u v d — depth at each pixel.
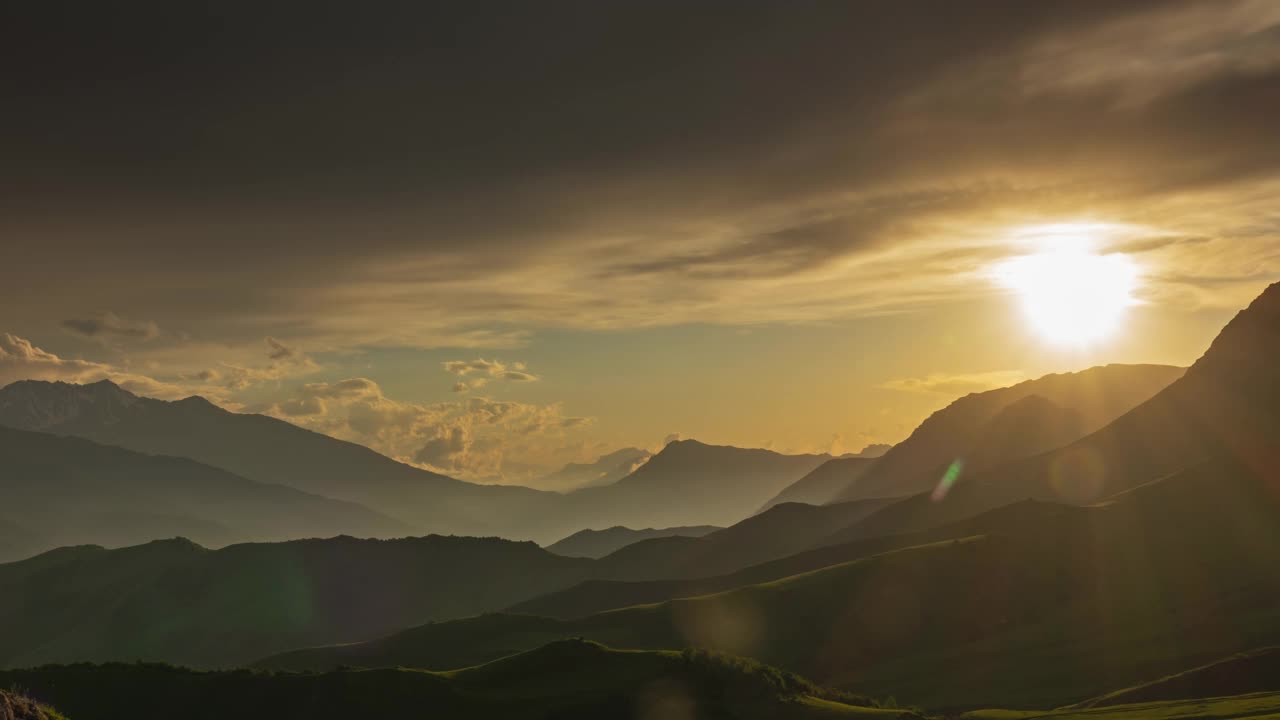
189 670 131.50
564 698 116.88
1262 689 140.75
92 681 127.31
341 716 118.25
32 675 128.88
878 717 108.00
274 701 122.62
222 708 121.62
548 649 130.88
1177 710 117.31
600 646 131.50
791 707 112.88
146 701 123.12
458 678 127.62
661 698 114.69
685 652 126.12
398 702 120.31
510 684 124.44
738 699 115.62
